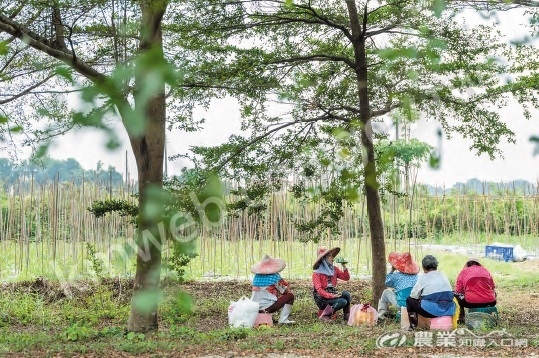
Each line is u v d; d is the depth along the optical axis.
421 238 30.55
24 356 8.91
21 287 16.89
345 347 9.34
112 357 8.85
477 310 12.23
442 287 11.06
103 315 14.81
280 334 11.09
